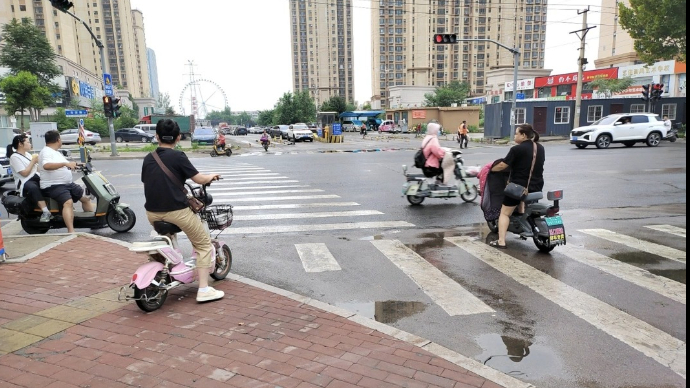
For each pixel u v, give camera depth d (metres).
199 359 3.63
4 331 4.13
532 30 117.00
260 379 3.34
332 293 5.35
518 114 34.97
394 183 13.73
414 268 6.18
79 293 5.06
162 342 3.92
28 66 51.59
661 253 6.73
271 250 7.07
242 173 16.72
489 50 119.62
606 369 3.64
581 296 5.16
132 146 39.19
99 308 4.65
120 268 5.93
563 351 3.95
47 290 5.14
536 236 6.86
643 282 5.56
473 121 61.47
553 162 18.03
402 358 3.66
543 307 4.88
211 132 38.91
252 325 4.26
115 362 3.59
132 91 138.50
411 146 31.73
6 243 7.02
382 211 9.84
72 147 37.03
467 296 5.20
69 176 7.87
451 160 10.36
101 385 3.27
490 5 117.25
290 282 5.71
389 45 126.75
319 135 46.41
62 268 5.90
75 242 7.11
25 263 6.09
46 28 87.62
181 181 4.66
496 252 6.88
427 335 4.27
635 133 24.22
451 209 10.02
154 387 3.24
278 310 4.62
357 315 4.50
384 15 124.88
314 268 6.22
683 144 25.44
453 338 4.21
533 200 6.88
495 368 3.68
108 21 130.75
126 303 4.78
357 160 21.23
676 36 27.59
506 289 5.40
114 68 133.00
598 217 9.16
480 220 9.00
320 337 4.02
